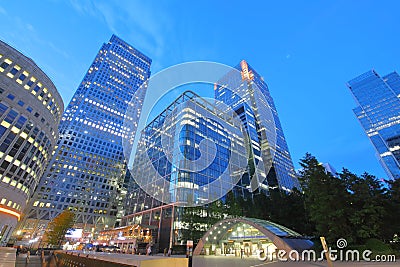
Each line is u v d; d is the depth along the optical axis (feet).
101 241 172.35
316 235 64.59
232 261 51.13
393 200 67.00
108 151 328.08
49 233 179.11
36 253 133.39
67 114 325.62
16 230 219.20
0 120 139.95
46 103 174.29
